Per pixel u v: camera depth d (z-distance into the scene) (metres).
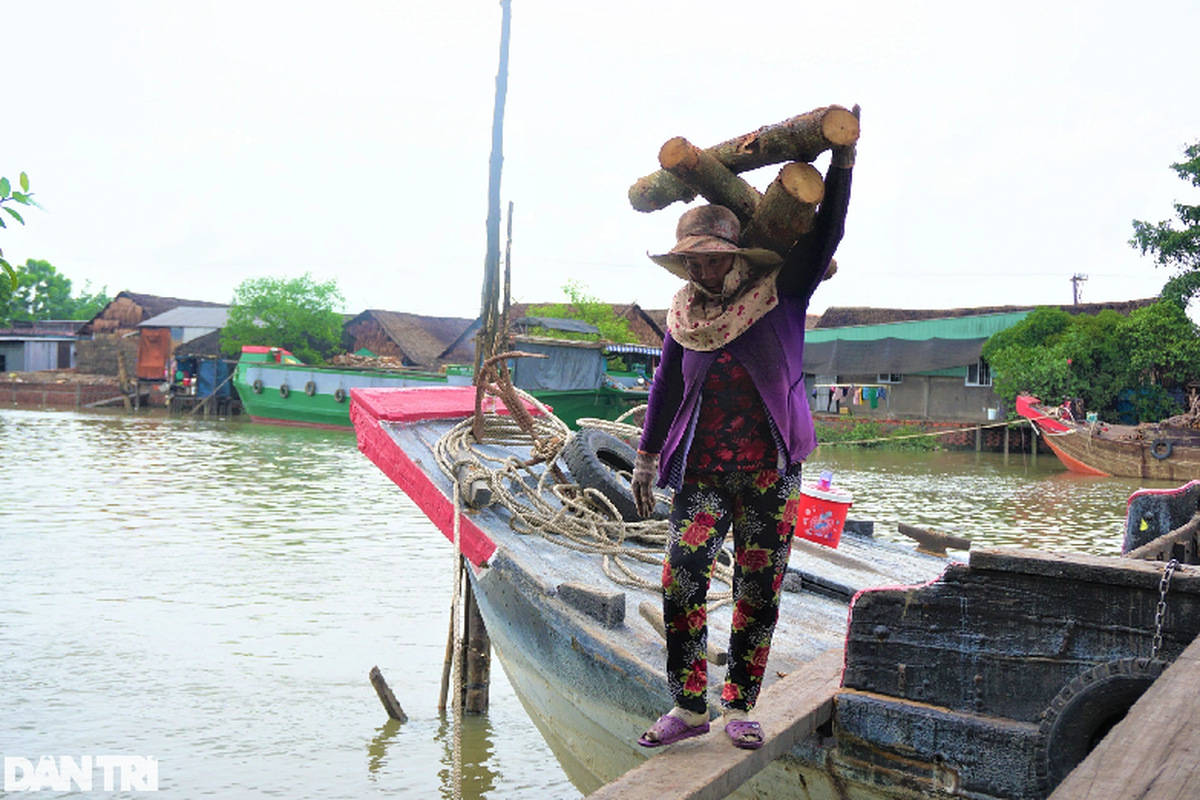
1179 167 27.69
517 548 5.29
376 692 6.39
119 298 53.53
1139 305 35.50
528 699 5.16
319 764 5.45
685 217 2.70
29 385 50.00
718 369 2.67
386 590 9.41
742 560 2.77
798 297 2.76
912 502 17.06
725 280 2.63
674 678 2.76
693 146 2.68
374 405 7.18
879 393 35.94
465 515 5.63
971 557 2.70
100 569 10.02
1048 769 2.54
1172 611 2.42
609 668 3.86
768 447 2.67
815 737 3.00
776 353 2.67
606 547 5.28
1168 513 4.80
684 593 2.72
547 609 4.37
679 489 2.73
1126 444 23.92
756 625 2.77
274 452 24.98
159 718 6.02
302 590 9.32
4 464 20.41
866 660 2.92
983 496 18.28
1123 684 2.42
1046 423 26.34
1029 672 2.64
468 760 5.61
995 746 2.63
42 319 74.38
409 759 5.60
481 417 6.86
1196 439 23.17
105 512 13.92
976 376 34.22
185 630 7.88
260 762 5.42
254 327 44.34
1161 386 30.05
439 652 7.54
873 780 2.87
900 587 2.86
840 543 6.26
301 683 6.75
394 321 48.62
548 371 26.78
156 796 4.95
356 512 14.58
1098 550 11.89
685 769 2.48
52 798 4.87
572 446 6.00
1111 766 1.85
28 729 5.77
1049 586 2.60
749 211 2.81
